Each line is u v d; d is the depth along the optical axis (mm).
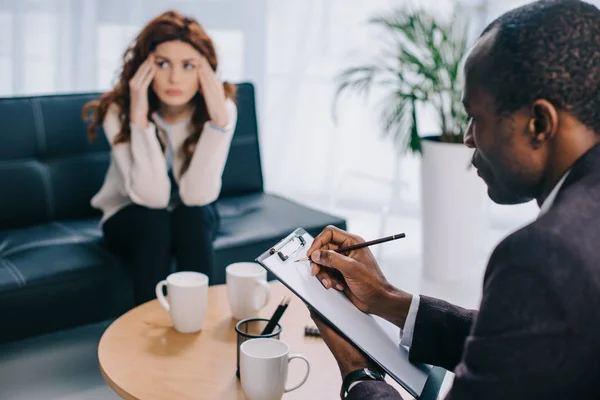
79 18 3957
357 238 1501
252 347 1414
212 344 1672
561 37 924
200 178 2422
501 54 954
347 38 4059
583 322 870
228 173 3088
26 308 2209
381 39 3953
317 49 4098
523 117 955
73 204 2756
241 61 4152
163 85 2396
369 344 1310
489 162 1029
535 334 876
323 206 4289
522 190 1017
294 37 4113
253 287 1779
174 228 2432
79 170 2760
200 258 2391
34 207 2666
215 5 4078
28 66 3973
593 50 921
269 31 4125
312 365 1587
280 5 4082
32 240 2490
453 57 3082
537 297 876
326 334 1331
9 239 2494
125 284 2396
